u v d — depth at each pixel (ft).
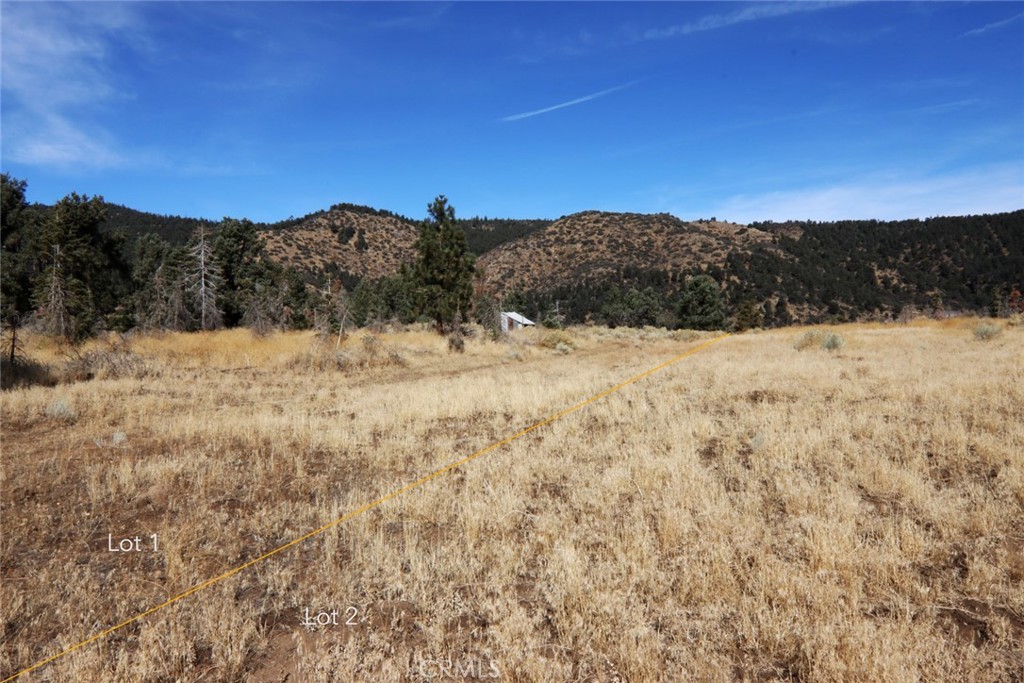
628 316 236.84
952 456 21.02
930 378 36.45
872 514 16.78
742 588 13.10
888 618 11.55
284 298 134.41
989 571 12.98
